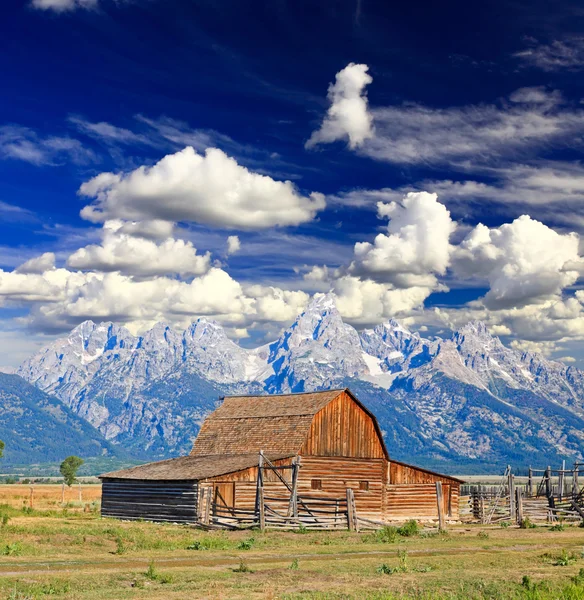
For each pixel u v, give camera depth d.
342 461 70.31
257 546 44.69
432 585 30.73
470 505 76.38
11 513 62.59
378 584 30.94
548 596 28.09
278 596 27.61
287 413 72.56
